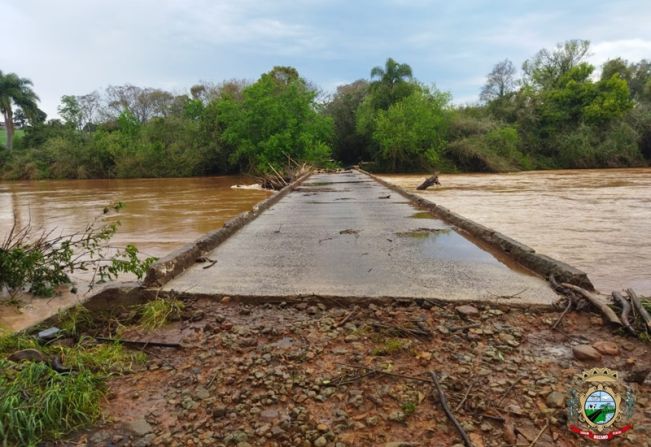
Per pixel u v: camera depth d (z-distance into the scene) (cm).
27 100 5141
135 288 441
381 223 864
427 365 293
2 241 920
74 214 1391
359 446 219
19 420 231
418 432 229
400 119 3938
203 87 5522
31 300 541
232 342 338
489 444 218
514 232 862
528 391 259
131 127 4609
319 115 3938
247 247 663
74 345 350
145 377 294
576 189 1889
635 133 4356
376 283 457
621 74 5281
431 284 450
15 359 304
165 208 1493
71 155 4372
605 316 351
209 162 4197
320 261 562
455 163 4162
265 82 3691
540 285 440
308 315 390
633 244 732
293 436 228
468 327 348
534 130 4625
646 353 302
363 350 318
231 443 225
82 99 5734
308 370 291
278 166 3334
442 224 834
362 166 4141
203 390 272
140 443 227
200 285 463
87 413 250
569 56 5031
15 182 4019
